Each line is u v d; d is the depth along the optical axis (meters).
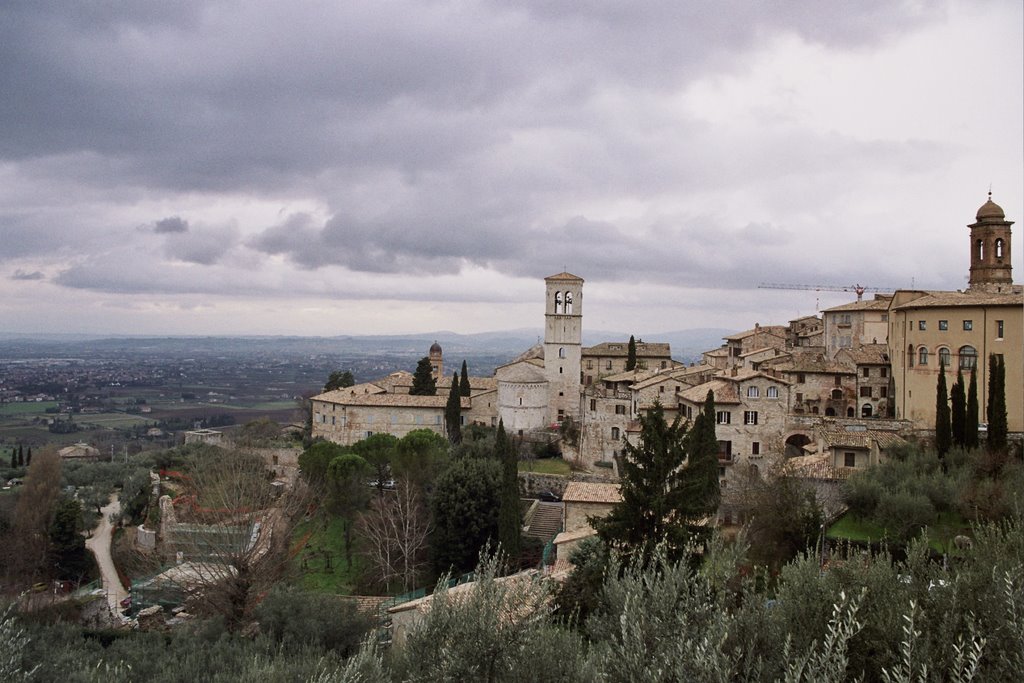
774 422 83.56
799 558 20.62
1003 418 62.00
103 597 57.59
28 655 28.66
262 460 110.88
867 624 16.61
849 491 55.66
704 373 104.69
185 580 59.38
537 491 93.38
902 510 49.28
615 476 93.38
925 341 83.94
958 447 63.44
